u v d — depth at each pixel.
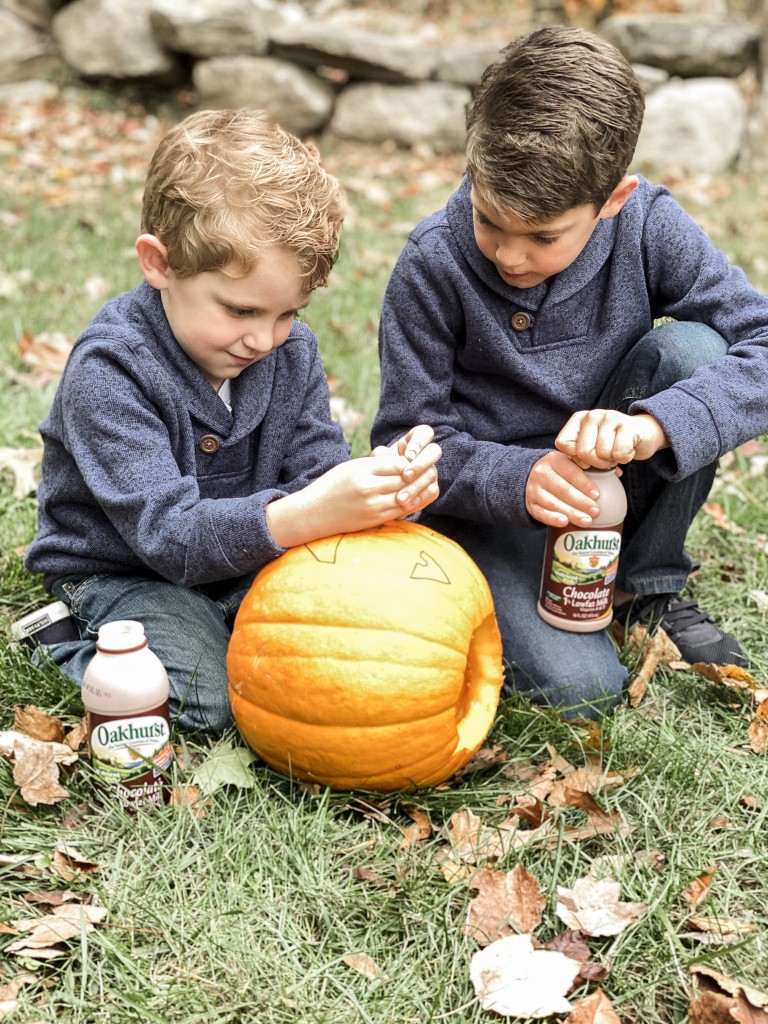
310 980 1.59
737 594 2.69
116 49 8.21
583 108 1.89
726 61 7.77
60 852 1.77
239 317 1.98
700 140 7.63
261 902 1.71
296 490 2.27
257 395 2.21
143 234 2.05
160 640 2.13
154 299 2.10
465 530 2.42
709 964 1.64
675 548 2.39
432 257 2.23
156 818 1.86
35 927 1.63
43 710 2.06
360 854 1.83
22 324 4.23
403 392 2.30
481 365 2.33
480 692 2.03
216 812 1.90
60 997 1.55
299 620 1.84
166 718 1.88
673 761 2.03
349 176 7.14
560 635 2.22
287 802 1.89
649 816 1.92
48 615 2.28
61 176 6.85
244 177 1.90
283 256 1.92
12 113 8.00
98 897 1.69
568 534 2.15
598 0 8.95
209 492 2.23
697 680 2.35
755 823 1.91
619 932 1.66
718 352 2.20
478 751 2.05
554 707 2.18
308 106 7.88
